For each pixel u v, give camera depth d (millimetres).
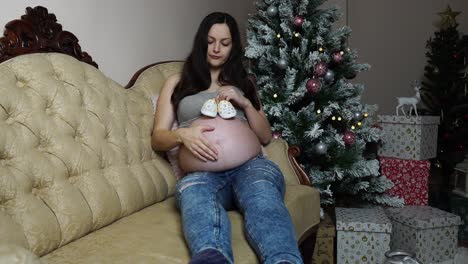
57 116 1093
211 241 899
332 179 2053
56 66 1167
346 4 3240
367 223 1909
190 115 1510
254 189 1140
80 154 1109
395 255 1516
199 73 1562
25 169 937
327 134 2123
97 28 1535
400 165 2430
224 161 1306
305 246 1642
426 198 2391
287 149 1714
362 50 3523
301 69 2062
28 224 886
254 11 3053
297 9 2121
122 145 1312
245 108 1549
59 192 1003
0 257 552
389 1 3508
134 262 859
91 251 927
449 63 3203
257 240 962
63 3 1363
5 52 1098
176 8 2096
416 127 2400
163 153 1558
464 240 2418
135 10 1767
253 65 2275
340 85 2111
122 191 1222
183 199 1111
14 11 1173
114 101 1356
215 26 1593
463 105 3094
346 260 1943
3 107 942
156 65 1759
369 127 2289
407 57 3537
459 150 3146
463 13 3525
